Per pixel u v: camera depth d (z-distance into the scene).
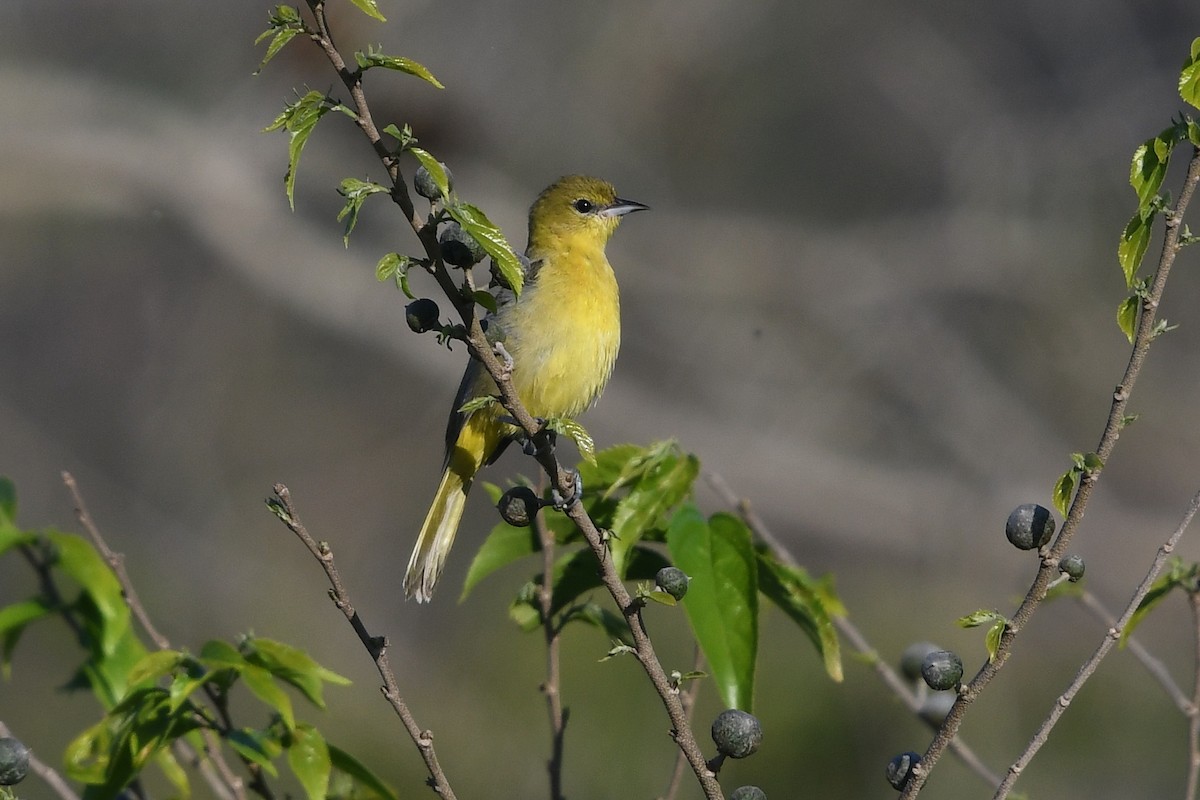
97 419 17.78
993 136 18.52
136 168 18.05
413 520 17.61
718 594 4.62
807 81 18.69
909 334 18.14
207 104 18.69
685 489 4.85
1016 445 17.47
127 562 15.93
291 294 18.14
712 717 10.25
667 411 18.12
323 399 18.19
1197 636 4.98
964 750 5.44
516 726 11.88
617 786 10.13
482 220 3.61
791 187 18.75
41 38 18.59
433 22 17.89
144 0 18.61
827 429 17.98
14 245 17.95
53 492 17.30
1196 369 17.14
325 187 18.72
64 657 12.84
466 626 13.93
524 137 18.30
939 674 3.67
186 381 18.05
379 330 18.12
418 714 11.99
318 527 17.34
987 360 18.03
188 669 4.66
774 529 17.31
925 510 17.06
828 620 4.94
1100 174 18.08
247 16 18.55
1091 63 18.45
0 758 3.91
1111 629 3.80
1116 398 3.55
